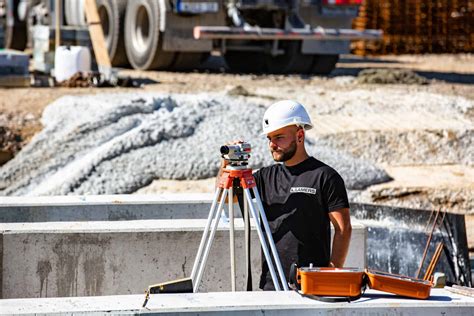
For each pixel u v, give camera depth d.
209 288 7.88
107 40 24.81
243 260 7.88
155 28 22.56
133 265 7.75
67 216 8.45
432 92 20.36
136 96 16.75
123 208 8.54
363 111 17.33
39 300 5.42
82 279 7.71
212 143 14.06
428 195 13.55
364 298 5.42
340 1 23.17
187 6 21.95
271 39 23.06
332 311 5.29
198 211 8.64
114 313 5.19
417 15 36.31
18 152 15.20
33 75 21.34
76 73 19.94
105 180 13.02
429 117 17.05
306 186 6.34
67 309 5.21
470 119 17.17
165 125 14.27
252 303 5.32
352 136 15.36
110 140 14.62
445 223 9.60
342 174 13.69
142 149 13.77
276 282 6.14
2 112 16.55
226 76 22.94
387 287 5.40
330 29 23.48
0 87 19.23
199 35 21.84
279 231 6.38
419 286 5.43
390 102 18.23
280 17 23.19
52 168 14.03
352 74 25.16
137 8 23.34
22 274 7.64
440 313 5.32
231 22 22.77
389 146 15.28
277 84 21.16
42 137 15.10
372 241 9.63
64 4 24.50
